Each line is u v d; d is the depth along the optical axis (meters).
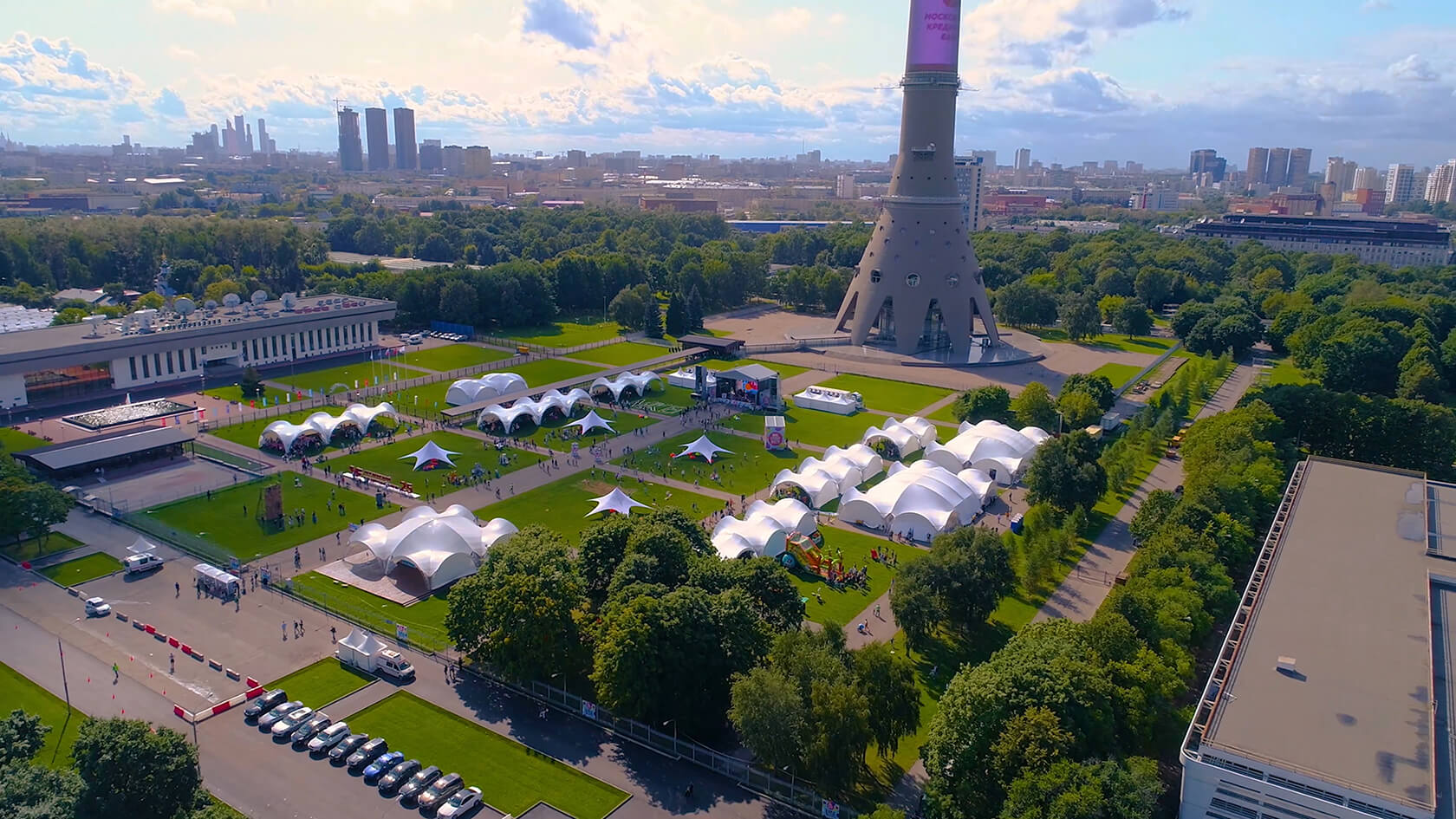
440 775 70.12
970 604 89.50
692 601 76.00
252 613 95.50
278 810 66.38
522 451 151.12
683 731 76.38
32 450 133.12
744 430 165.00
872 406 182.75
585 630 81.19
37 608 95.44
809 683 68.38
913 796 69.88
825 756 65.12
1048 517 111.62
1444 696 62.44
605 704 74.31
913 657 88.94
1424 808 49.69
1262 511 109.81
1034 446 143.62
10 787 56.03
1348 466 113.88
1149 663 71.00
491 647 80.12
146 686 81.94
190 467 139.62
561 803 67.94
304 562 107.56
